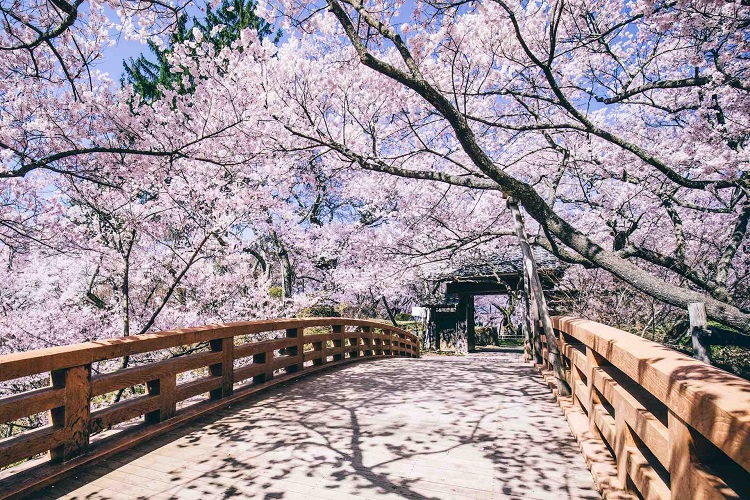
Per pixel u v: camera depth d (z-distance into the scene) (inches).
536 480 123.3
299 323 277.6
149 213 400.5
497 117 382.3
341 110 367.9
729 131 310.0
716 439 53.3
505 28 321.1
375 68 224.5
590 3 336.8
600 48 347.6
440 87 347.6
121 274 450.0
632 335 115.8
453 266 660.1
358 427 172.9
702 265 473.4
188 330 181.8
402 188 534.0
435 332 819.4
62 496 114.1
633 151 283.3
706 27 270.1
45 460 127.0
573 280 495.8
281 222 584.4
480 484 121.3
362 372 302.4
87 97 299.1
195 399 255.9
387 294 721.6
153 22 295.1
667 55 355.6
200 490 118.3
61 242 378.3
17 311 455.8
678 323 444.8
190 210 432.5
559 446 150.3
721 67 297.6
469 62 320.8
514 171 482.3
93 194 372.2
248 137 343.6
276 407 202.5
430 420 182.1
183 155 289.6
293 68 332.8
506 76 358.9
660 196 369.1
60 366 124.5
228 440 157.4
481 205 523.2
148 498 113.5
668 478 84.1
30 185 341.1
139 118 322.7
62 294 496.4
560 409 197.0
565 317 203.6
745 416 46.8
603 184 452.8
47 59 304.0
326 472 130.2
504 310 1109.1
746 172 304.5
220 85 330.3
